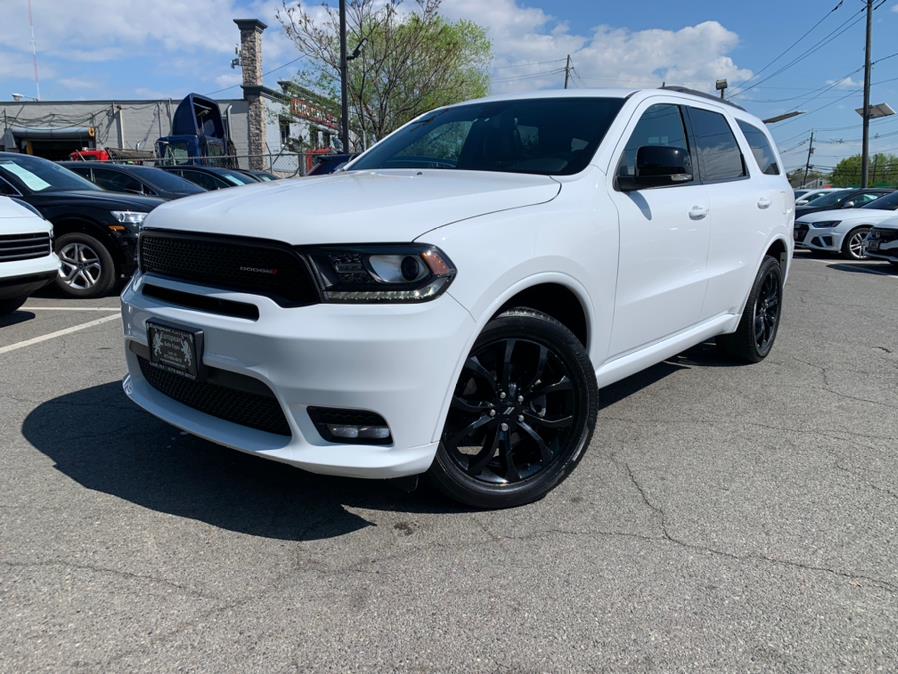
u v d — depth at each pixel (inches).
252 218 94.8
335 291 88.2
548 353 107.8
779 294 204.8
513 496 108.0
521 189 108.8
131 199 297.0
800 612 84.9
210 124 947.3
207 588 86.6
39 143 1221.1
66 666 72.6
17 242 214.2
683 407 161.2
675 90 156.6
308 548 96.3
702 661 76.0
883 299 335.6
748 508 111.6
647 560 95.6
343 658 75.2
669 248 137.0
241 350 91.9
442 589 87.7
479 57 1047.0
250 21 1105.4
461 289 92.0
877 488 120.0
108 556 92.9
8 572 88.6
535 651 77.0
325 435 92.1
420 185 111.8
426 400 91.3
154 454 126.0
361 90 842.8
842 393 174.4
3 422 140.2
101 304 273.3
